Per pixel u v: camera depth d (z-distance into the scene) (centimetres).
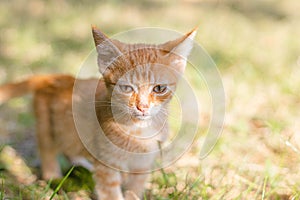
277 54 873
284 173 477
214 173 484
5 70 813
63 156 541
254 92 705
